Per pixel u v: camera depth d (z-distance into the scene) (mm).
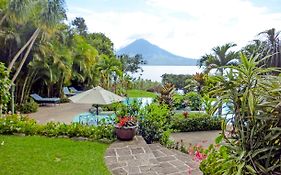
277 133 1813
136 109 7762
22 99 17391
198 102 13844
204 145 8688
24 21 14641
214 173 2328
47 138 6996
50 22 14758
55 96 21703
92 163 5250
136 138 7043
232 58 15648
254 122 1909
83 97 10070
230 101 2088
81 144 6516
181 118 11211
